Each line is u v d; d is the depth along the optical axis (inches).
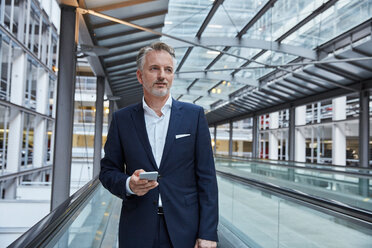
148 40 344.8
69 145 209.5
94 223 122.7
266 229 145.0
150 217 53.5
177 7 338.3
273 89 550.3
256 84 558.9
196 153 57.3
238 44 394.0
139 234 53.3
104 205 163.2
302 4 317.4
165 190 53.7
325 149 591.5
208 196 54.9
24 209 433.4
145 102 58.3
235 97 702.5
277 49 390.6
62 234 64.7
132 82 537.3
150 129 57.4
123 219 56.2
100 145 432.5
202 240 51.8
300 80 477.4
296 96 547.8
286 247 125.0
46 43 613.6
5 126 450.6
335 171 260.2
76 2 207.8
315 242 102.9
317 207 94.2
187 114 57.6
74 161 827.4
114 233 161.8
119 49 353.7
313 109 634.2
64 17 213.3
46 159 634.8
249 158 525.0
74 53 213.3
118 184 52.5
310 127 645.3
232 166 491.5
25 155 539.5
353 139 517.7
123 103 786.2
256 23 360.8
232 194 199.3
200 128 57.7
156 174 46.6
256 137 749.9
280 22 356.5
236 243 168.7
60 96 209.0
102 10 234.1
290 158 576.7
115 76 462.6
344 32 346.3
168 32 398.3
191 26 380.8
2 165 454.0
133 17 273.4
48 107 642.2
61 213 64.9
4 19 421.4
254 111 757.3
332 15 324.5
